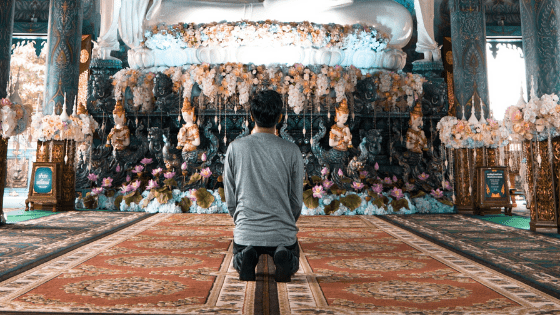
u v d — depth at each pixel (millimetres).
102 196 9508
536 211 6242
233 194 3223
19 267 3627
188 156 9414
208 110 9578
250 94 9523
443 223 7309
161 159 9766
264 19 10969
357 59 10602
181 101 9734
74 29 9305
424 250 4695
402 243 5188
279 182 3119
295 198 3197
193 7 10930
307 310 2545
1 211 6496
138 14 10812
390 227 6734
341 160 9422
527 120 6137
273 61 10336
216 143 9594
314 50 10344
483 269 3734
